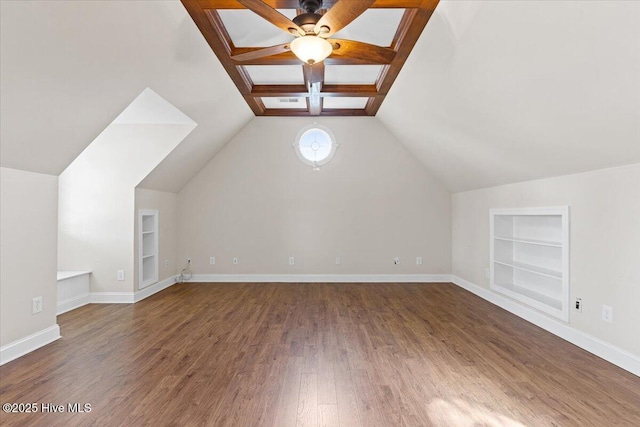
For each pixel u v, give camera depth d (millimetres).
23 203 2758
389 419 1911
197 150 4965
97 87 2570
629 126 2133
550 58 2086
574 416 1930
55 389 2223
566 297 3080
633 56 1708
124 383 2305
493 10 2092
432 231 5688
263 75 4027
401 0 2393
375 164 5652
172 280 5512
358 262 5676
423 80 3434
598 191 2748
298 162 5652
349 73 3971
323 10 2512
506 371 2486
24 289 2775
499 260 4379
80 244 4457
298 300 4523
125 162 4441
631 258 2461
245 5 1918
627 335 2494
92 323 3588
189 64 3104
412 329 3398
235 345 2980
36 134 2529
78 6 1898
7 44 1814
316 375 2428
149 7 2230
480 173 4301
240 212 5676
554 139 2760
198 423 1868
